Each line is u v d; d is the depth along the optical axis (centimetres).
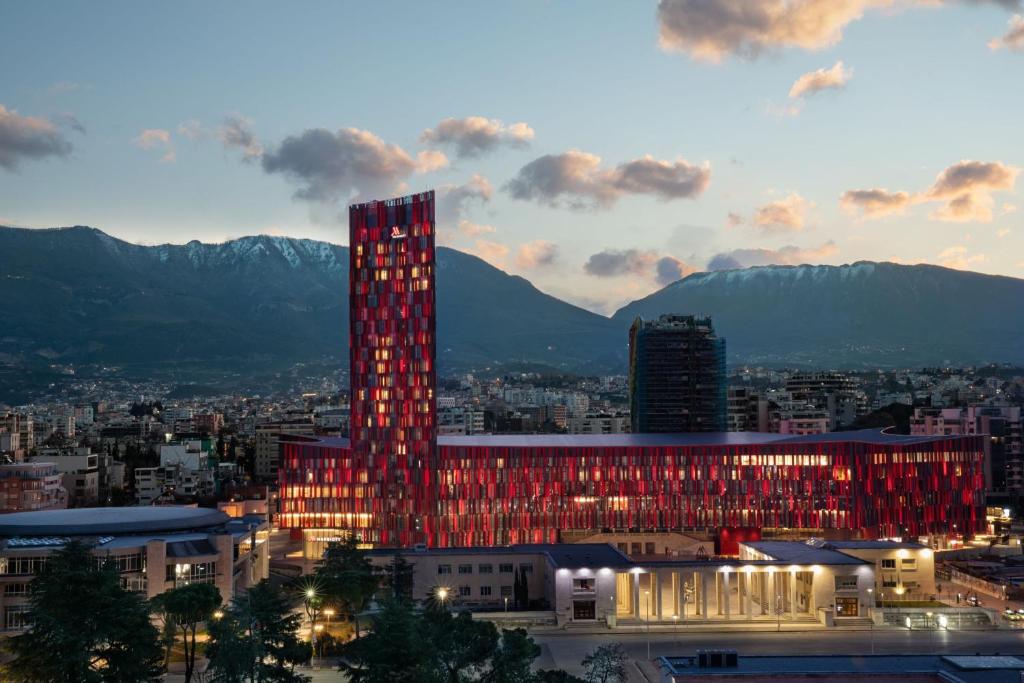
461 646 15388
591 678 15512
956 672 13038
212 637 15888
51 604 15188
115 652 15238
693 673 13075
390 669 14375
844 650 19088
